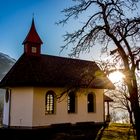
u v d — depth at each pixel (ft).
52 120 78.74
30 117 74.95
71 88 48.65
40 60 88.69
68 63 95.71
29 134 69.67
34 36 90.12
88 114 87.81
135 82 42.78
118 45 42.78
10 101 79.41
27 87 77.15
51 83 78.28
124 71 42.06
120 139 64.08
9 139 65.67
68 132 73.77
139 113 42.14
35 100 76.13
